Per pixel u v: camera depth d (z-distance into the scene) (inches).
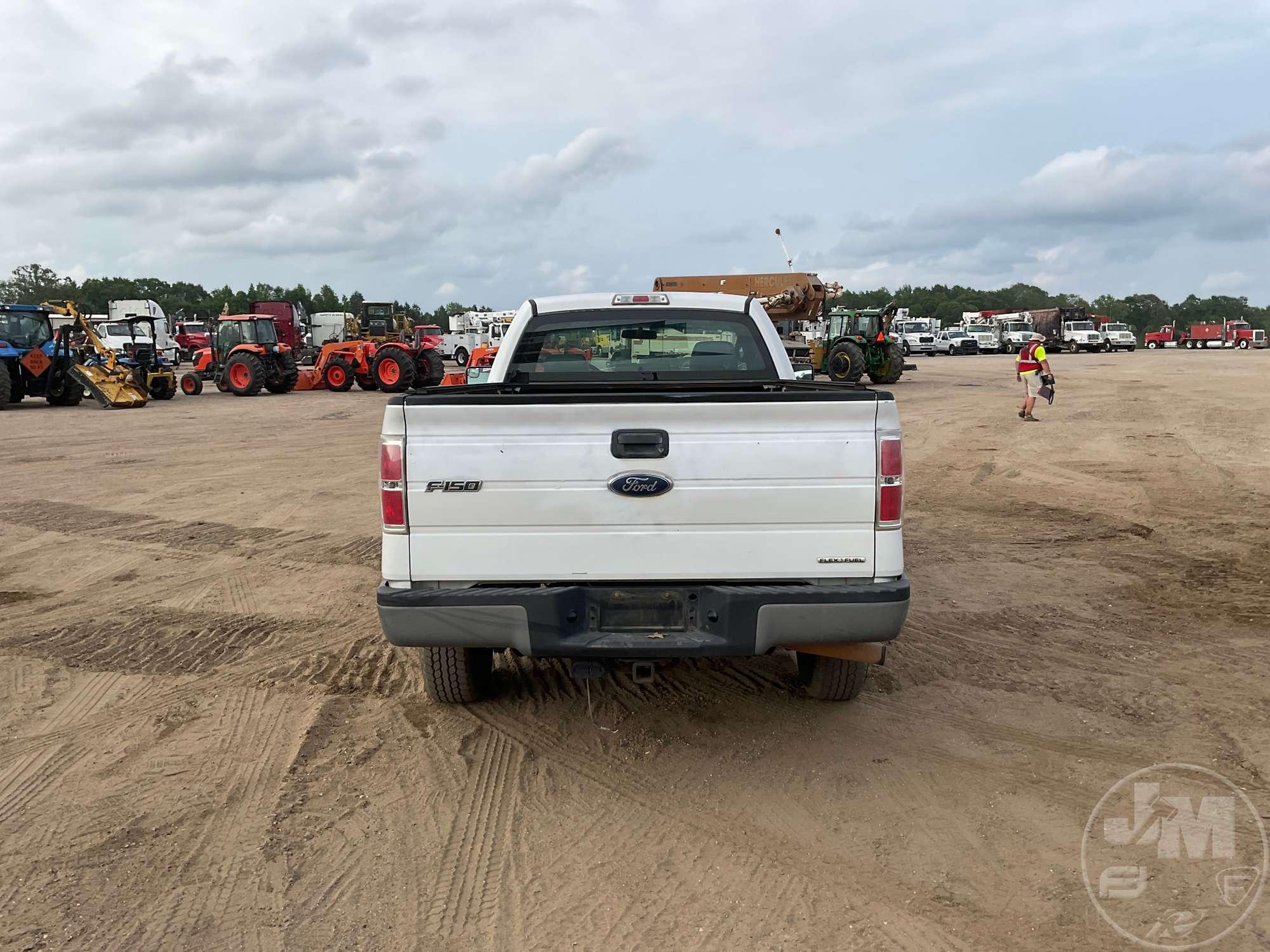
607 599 140.2
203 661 200.2
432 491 137.3
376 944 106.0
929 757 151.8
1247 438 536.4
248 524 340.2
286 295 5290.4
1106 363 1541.6
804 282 1051.9
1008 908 111.3
